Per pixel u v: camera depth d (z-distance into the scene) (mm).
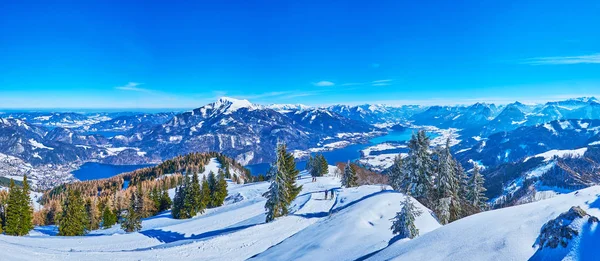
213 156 194625
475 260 12680
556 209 15305
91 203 72250
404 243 18344
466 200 50156
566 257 10500
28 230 54562
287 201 43125
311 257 24281
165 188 114188
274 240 33469
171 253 30172
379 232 27297
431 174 40688
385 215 32594
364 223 30594
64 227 54438
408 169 42250
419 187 40594
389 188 52656
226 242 32969
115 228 63594
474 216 18406
